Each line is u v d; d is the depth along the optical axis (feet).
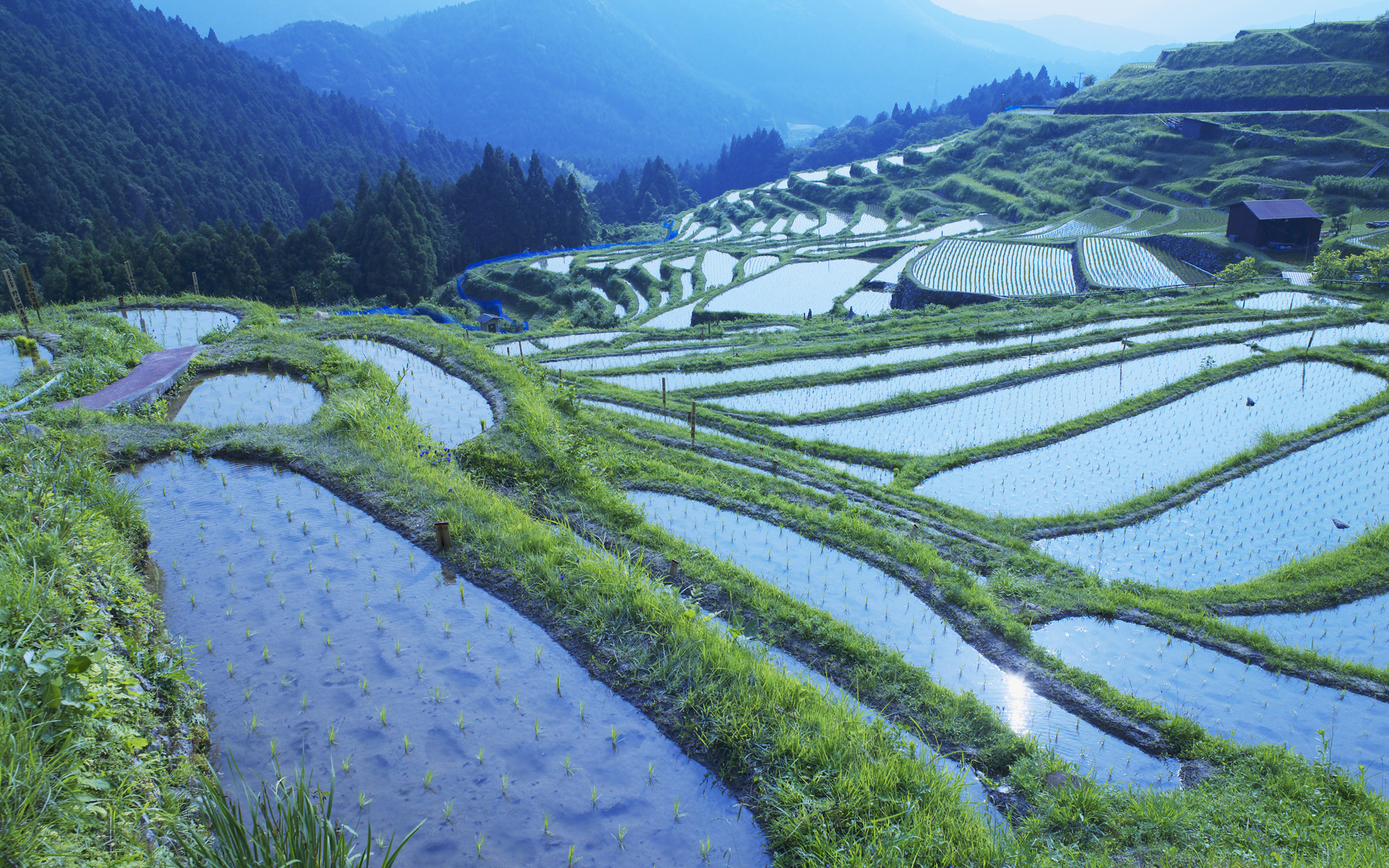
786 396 86.07
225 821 17.63
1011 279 176.45
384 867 18.31
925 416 79.87
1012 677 35.86
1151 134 304.91
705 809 23.97
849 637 35.29
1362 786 28.14
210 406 58.39
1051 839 24.40
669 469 55.77
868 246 270.46
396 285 262.67
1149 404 80.64
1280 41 336.70
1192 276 170.19
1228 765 30.37
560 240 375.66
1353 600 46.32
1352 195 221.25
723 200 490.08
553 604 33.58
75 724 19.31
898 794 24.00
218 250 223.10
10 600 22.65
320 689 27.91
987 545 50.80
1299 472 64.49
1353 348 97.86
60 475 36.55
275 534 38.73
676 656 29.94
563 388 70.33
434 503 41.29
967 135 472.03
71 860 15.76
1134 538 54.13
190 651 29.04
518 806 23.44
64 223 390.01
